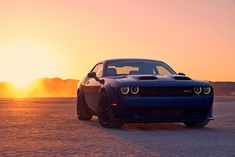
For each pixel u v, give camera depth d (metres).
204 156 6.89
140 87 10.04
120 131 10.08
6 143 8.18
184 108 10.16
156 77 10.54
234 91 86.19
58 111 16.44
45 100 27.94
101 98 10.85
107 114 10.65
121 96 10.07
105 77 11.47
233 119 13.35
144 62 11.95
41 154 7.07
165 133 9.76
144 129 10.56
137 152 7.23
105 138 8.87
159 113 10.08
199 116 10.39
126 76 10.88
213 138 8.91
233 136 9.23
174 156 6.89
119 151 7.32
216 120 13.02
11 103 22.73
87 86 12.31
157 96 10.05
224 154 7.06
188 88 10.21
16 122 11.94
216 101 27.05
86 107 12.61
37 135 9.29
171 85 10.11
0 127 10.73
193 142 8.32
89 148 7.62
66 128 10.63
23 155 6.98
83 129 10.44
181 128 10.84
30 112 15.71
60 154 7.06
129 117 10.09
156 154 7.05
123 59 12.07
